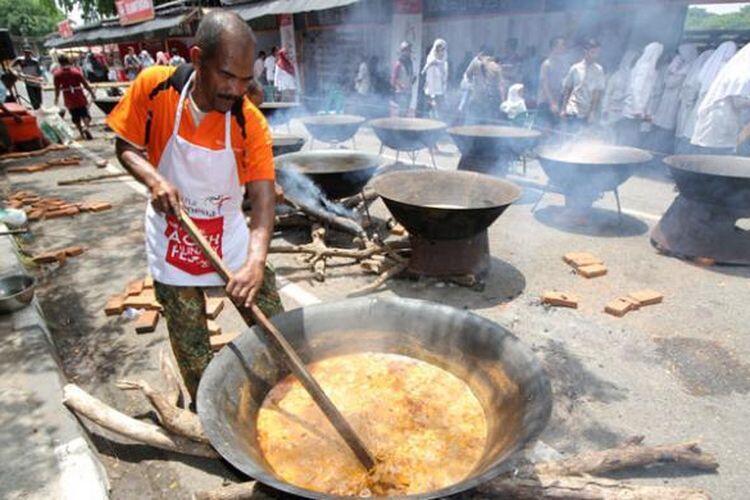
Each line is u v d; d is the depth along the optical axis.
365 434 1.86
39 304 3.93
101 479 2.16
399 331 2.21
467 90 9.62
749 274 4.27
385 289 4.05
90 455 2.21
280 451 1.81
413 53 11.08
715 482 2.22
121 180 7.70
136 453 2.43
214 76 1.72
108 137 11.42
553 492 1.96
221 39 1.65
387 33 12.75
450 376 2.11
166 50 21.38
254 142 2.03
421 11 10.85
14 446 2.24
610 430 2.56
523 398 1.70
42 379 2.70
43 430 2.33
